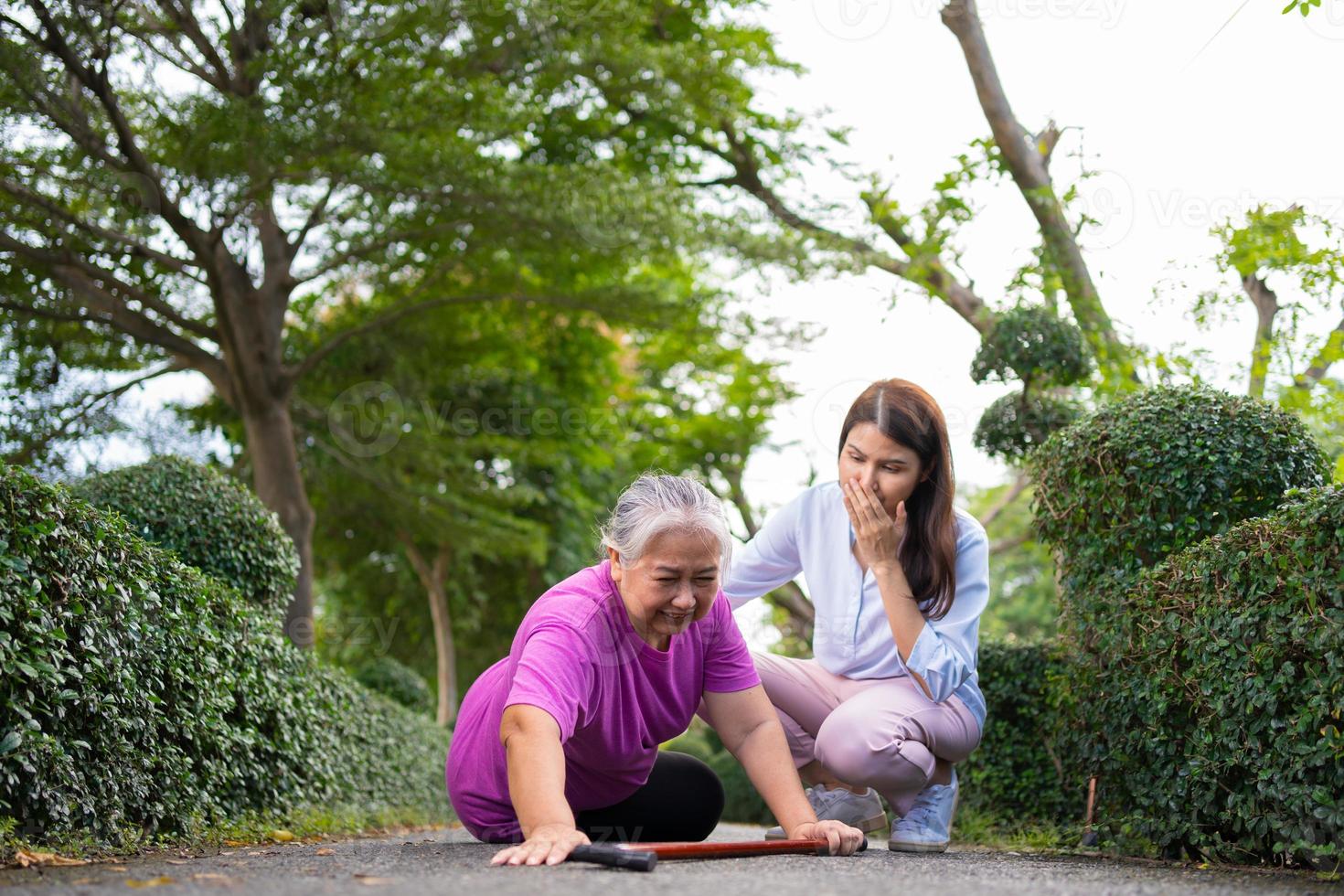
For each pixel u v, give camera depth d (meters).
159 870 2.35
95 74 8.41
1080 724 4.09
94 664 3.29
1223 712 3.26
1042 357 6.20
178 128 9.23
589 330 14.82
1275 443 3.96
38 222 9.28
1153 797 3.57
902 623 3.05
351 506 15.75
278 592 5.63
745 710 2.91
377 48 9.28
